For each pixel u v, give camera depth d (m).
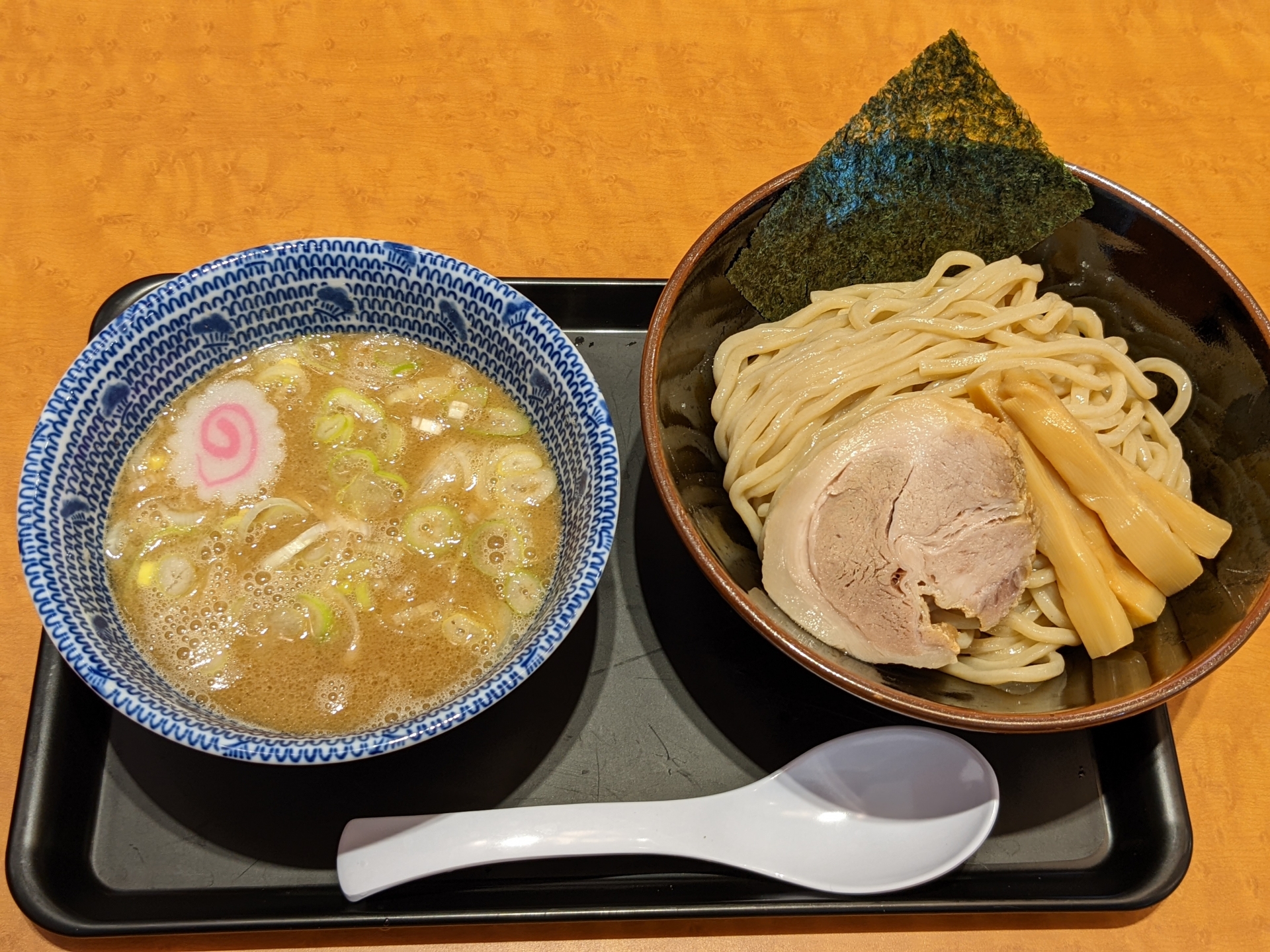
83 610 0.25
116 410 0.28
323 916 0.26
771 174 0.40
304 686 0.27
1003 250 0.35
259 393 0.30
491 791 0.28
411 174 0.39
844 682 0.25
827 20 0.44
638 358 0.35
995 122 0.31
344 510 0.29
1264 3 0.44
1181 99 0.42
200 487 0.29
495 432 0.30
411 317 0.30
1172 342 0.34
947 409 0.32
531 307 0.28
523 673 0.23
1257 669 0.32
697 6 0.43
